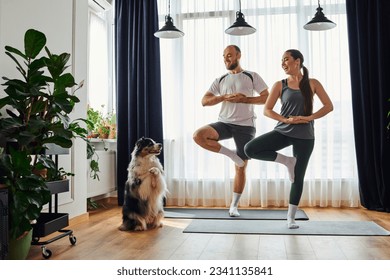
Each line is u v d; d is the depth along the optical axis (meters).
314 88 3.48
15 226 2.21
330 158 4.58
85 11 3.86
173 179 4.89
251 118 4.17
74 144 3.62
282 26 4.71
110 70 5.37
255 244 2.81
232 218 3.90
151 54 4.91
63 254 2.55
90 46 5.00
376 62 4.41
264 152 3.50
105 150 4.82
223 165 4.78
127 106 5.02
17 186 2.23
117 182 4.93
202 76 4.85
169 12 4.65
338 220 3.78
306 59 4.62
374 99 4.39
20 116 2.54
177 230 3.33
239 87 4.14
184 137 4.90
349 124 4.57
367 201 4.38
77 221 3.64
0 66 2.74
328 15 4.64
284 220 3.79
